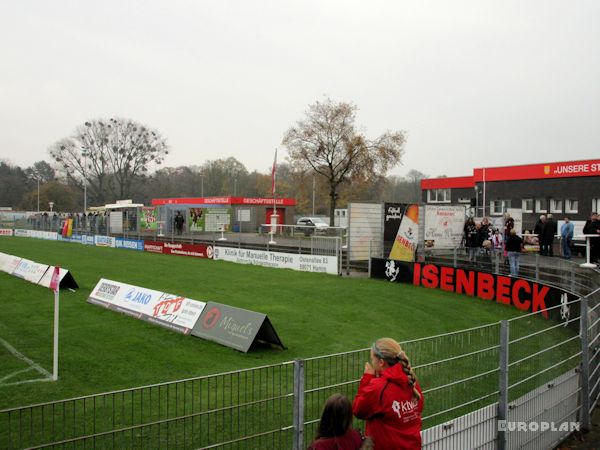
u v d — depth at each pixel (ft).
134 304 44.96
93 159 256.52
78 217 143.64
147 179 280.10
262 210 172.65
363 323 43.50
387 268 66.74
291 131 143.84
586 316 23.98
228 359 32.40
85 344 35.42
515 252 55.62
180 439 19.58
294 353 34.24
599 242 56.34
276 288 60.08
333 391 21.79
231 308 36.91
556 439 22.59
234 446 18.13
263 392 24.76
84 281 64.49
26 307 47.75
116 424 21.72
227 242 98.17
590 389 24.68
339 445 12.44
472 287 56.75
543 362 22.45
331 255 73.31
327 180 153.99
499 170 138.31
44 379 28.27
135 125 260.42
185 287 60.75
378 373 14.14
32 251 108.06
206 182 324.60
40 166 379.35
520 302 50.70
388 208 70.85
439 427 17.31
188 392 25.35
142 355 32.99
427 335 40.16
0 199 340.18
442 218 78.69
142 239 123.34
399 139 140.15
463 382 19.24
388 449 13.50
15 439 20.34
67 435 20.67
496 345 21.09
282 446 17.84
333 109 141.38
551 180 127.54
